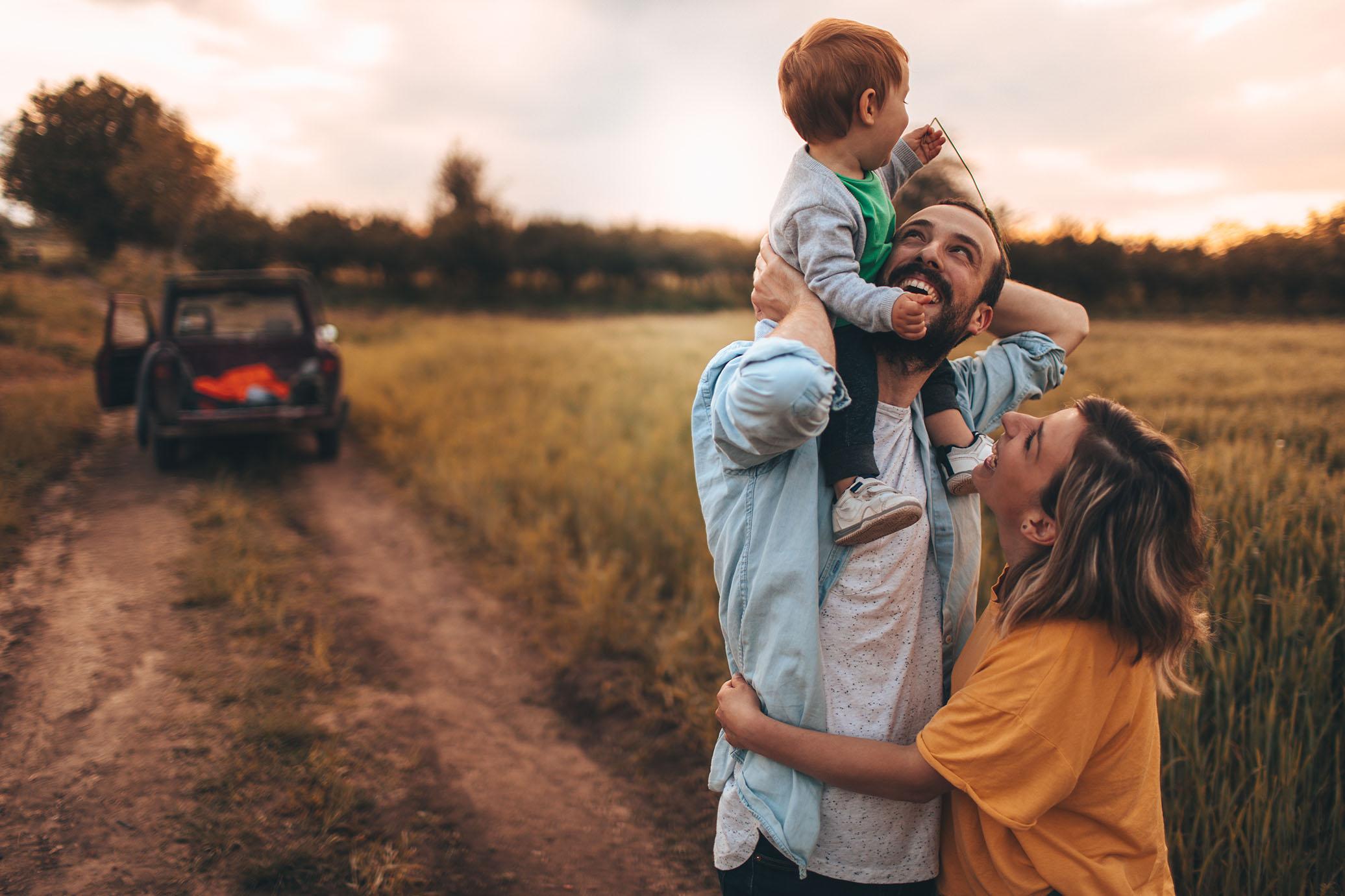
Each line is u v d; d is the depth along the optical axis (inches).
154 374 289.1
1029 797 45.7
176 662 156.0
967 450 56.5
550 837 117.0
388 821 116.6
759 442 46.0
